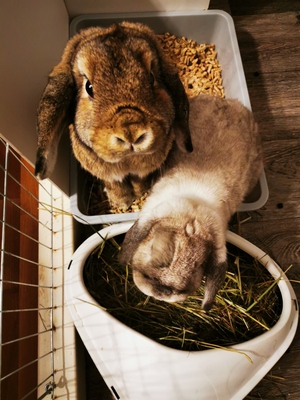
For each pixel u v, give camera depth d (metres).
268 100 0.51
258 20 0.56
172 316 0.36
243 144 0.36
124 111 0.26
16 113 0.29
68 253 0.39
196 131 0.36
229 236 0.37
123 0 0.46
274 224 0.45
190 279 0.28
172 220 0.30
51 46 0.38
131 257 0.30
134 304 0.37
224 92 0.47
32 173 0.39
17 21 0.30
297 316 0.36
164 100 0.29
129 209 0.42
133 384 0.33
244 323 0.37
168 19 0.47
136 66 0.27
